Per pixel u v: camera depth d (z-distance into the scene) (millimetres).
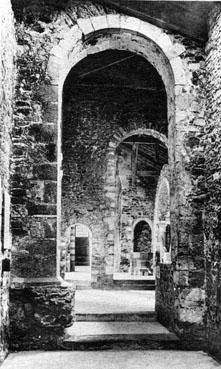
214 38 4910
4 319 4086
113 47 5578
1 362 3871
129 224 15031
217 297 4434
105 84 9836
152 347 4594
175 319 4848
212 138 4887
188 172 5023
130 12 5141
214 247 4621
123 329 5102
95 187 10672
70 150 10672
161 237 14211
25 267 4539
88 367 3818
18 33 4922
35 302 4430
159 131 10398
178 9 4863
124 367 3844
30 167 4707
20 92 4824
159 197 13867
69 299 4484
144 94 10570
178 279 4820
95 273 10375
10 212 4574
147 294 8914
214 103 4871
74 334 4723
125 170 15188
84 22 5078
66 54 5043
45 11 5016
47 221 4641
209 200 4871
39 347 4418
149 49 5457
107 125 10664
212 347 4434
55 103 4852
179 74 5176
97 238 10523
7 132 4355
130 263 14852
